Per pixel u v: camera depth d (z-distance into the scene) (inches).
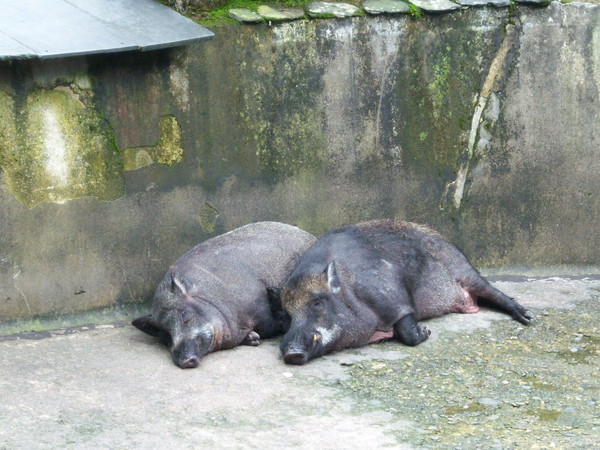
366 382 296.2
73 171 337.1
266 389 287.3
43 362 303.6
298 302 325.4
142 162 348.8
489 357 319.9
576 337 338.3
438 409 275.0
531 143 400.5
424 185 393.1
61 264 339.0
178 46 342.3
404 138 388.5
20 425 252.4
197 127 356.5
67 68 330.0
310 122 375.6
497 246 403.5
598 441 251.0
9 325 331.6
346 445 247.4
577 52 399.2
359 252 344.8
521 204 402.9
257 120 366.6
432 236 370.3
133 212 349.4
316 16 370.9
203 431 254.5
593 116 403.9
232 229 367.9
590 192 407.8
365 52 378.9
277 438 251.0
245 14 365.1
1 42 300.8
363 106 382.0
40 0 341.4
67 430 251.3
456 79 391.2
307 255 344.2
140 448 242.4
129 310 352.5
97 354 314.2
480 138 396.5
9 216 328.2
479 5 388.5
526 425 263.1
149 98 346.3
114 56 337.4
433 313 359.6
